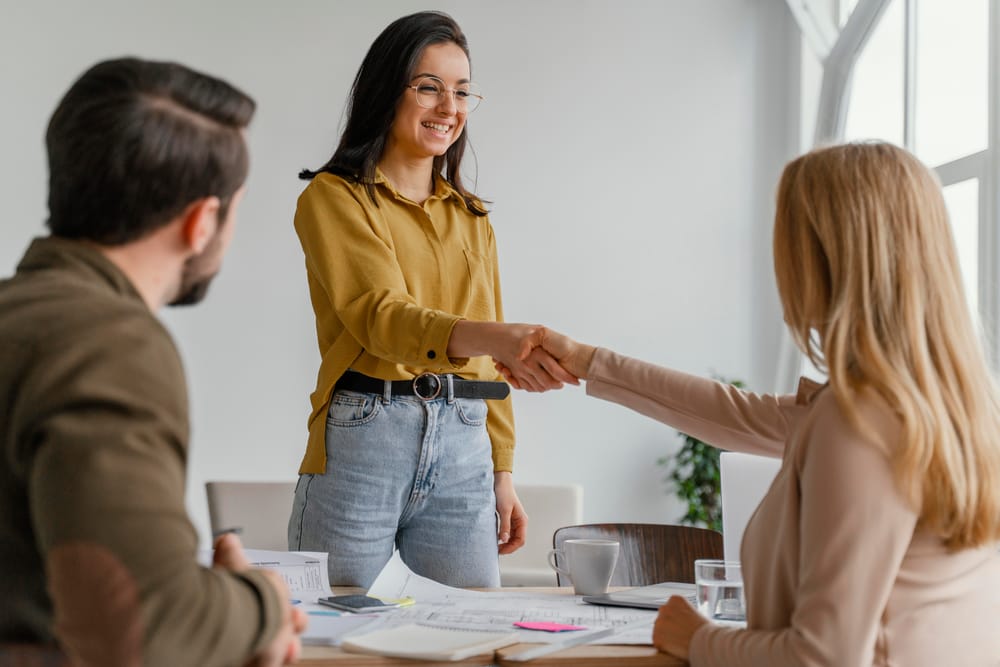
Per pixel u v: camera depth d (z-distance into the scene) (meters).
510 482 2.15
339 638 1.18
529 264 5.14
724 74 5.32
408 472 1.93
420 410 1.92
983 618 1.17
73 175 0.89
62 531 0.75
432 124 2.06
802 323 1.25
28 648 0.78
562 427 5.11
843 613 1.08
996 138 3.75
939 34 4.18
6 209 4.74
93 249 0.90
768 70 5.34
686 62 5.30
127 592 0.76
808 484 1.13
